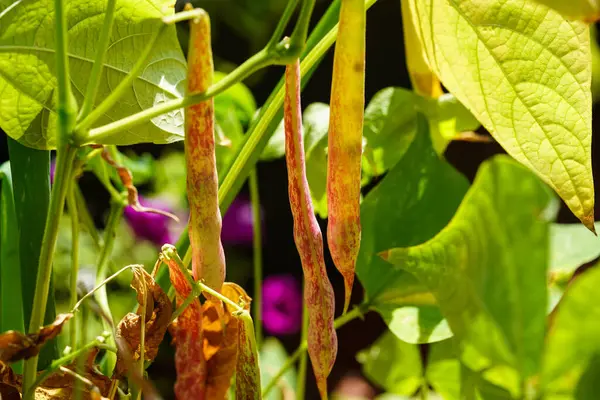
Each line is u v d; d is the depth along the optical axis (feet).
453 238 2.06
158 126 1.65
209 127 1.38
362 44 1.34
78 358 1.51
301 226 1.40
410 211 2.10
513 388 2.51
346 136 1.38
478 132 5.83
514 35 1.53
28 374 1.43
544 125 1.57
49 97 1.62
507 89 1.57
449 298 1.99
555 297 2.49
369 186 4.30
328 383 8.26
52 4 1.58
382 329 8.84
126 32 1.63
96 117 1.37
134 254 5.67
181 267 1.43
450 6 1.54
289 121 1.38
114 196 2.02
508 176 2.37
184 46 6.34
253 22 8.84
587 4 1.18
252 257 9.23
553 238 2.55
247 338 1.46
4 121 1.61
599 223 2.59
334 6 1.86
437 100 2.12
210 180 1.40
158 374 6.56
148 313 1.47
